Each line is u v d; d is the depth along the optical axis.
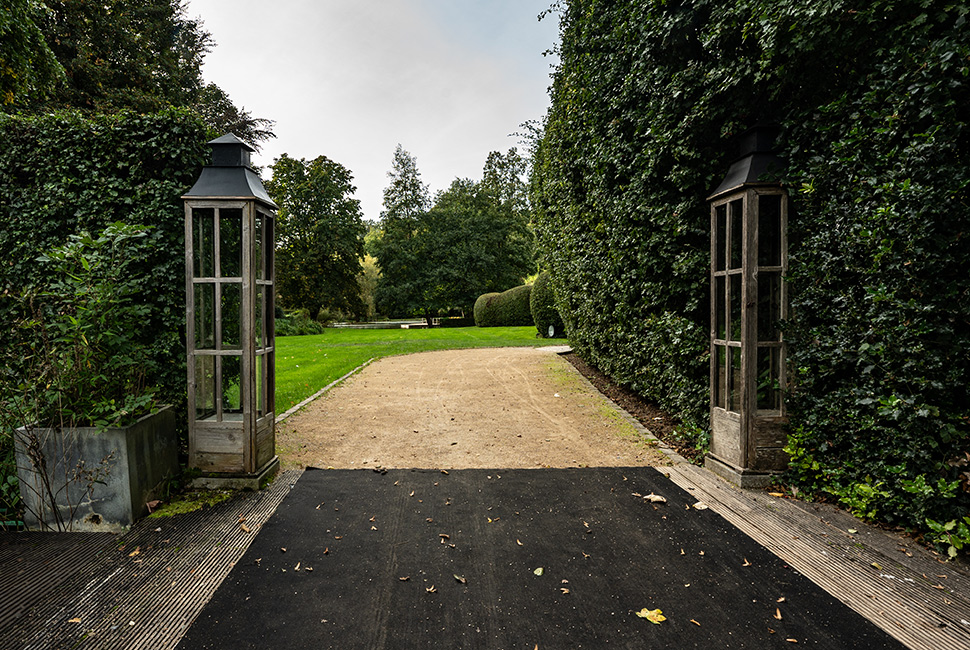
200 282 3.60
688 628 2.00
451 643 1.93
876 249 2.75
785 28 3.01
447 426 5.52
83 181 3.63
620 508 3.26
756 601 2.19
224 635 1.98
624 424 5.58
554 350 13.02
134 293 3.53
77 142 3.65
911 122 2.60
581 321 9.18
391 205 36.84
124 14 16.81
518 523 3.04
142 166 3.67
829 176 3.06
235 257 3.94
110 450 2.96
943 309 2.50
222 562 2.58
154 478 3.26
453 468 4.10
